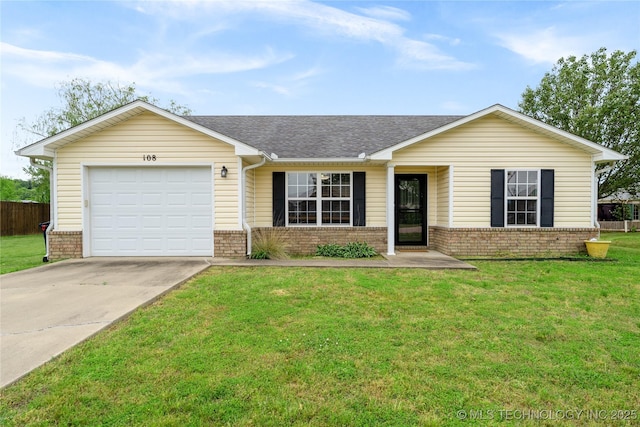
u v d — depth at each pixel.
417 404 2.51
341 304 4.80
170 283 5.79
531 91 20.58
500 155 9.47
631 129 17.80
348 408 2.45
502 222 9.45
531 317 4.33
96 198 8.79
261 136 11.42
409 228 10.74
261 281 6.11
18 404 2.44
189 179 8.81
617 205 22.06
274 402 2.49
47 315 4.17
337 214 10.34
